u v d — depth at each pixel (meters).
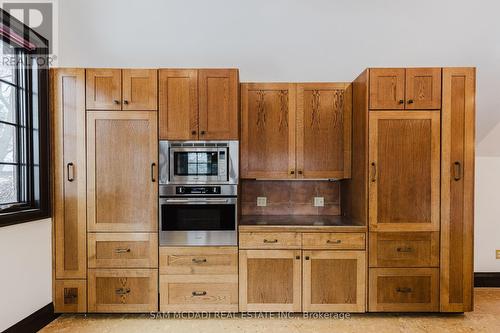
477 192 3.09
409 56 2.73
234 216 2.40
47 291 2.33
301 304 2.39
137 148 2.40
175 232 2.40
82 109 2.38
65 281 2.38
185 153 2.42
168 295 2.40
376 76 2.35
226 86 2.42
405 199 2.36
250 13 2.55
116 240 2.39
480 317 2.42
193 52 2.78
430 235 2.35
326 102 2.65
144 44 2.73
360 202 2.47
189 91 2.41
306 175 2.66
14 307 2.04
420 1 2.44
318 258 2.38
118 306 2.39
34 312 2.21
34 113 2.28
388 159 2.36
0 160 2.10
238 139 2.46
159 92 2.40
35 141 2.28
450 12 2.47
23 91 2.26
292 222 2.56
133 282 2.40
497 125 2.92
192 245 2.40
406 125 2.35
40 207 2.27
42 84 2.31
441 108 2.34
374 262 2.37
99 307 2.39
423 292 2.36
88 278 2.39
